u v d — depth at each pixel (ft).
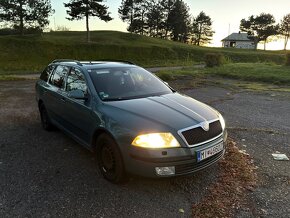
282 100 35.55
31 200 12.44
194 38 341.82
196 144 12.41
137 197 12.63
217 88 45.88
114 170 13.41
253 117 26.73
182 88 45.44
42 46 168.76
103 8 172.24
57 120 20.11
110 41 214.48
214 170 15.11
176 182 13.88
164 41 251.60
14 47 159.43
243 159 16.52
